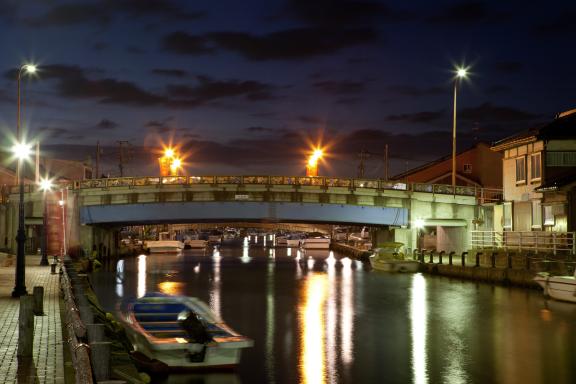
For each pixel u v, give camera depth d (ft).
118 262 277.85
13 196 236.63
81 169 395.14
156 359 71.00
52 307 86.12
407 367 78.89
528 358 83.76
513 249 173.88
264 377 73.61
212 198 216.33
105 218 225.56
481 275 168.35
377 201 217.97
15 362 51.78
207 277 203.21
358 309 127.44
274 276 206.28
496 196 225.97
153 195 219.41
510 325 107.55
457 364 80.84
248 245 536.42
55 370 49.03
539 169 181.27
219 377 71.97
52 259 196.54
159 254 364.58
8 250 234.79
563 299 133.49
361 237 450.71
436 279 186.19
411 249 221.87
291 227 488.85
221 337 74.02
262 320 113.80
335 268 241.96
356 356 84.53
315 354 85.56
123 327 82.12
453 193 222.07
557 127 179.32
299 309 127.85
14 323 71.00
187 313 76.89
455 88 217.56
